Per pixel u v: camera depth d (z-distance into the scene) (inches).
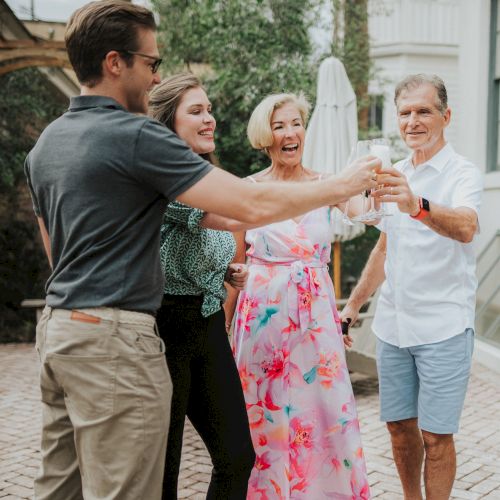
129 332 69.1
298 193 70.3
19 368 268.4
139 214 69.7
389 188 88.5
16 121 347.3
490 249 290.2
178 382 91.3
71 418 71.1
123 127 68.1
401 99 107.0
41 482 77.8
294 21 369.4
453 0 546.3
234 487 95.2
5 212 347.3
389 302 110.6
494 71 314.7
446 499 105.4
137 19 70.9
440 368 103.4
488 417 185.5
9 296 346.3
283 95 111.9
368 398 208.8
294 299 107.0
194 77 96.7
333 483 108.7
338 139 221.0
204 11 357.1
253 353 108.3
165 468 92.8
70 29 71.4
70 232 69.7
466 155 326.6
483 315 269.1
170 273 90.5
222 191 67.8
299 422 108.1
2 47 287.4
